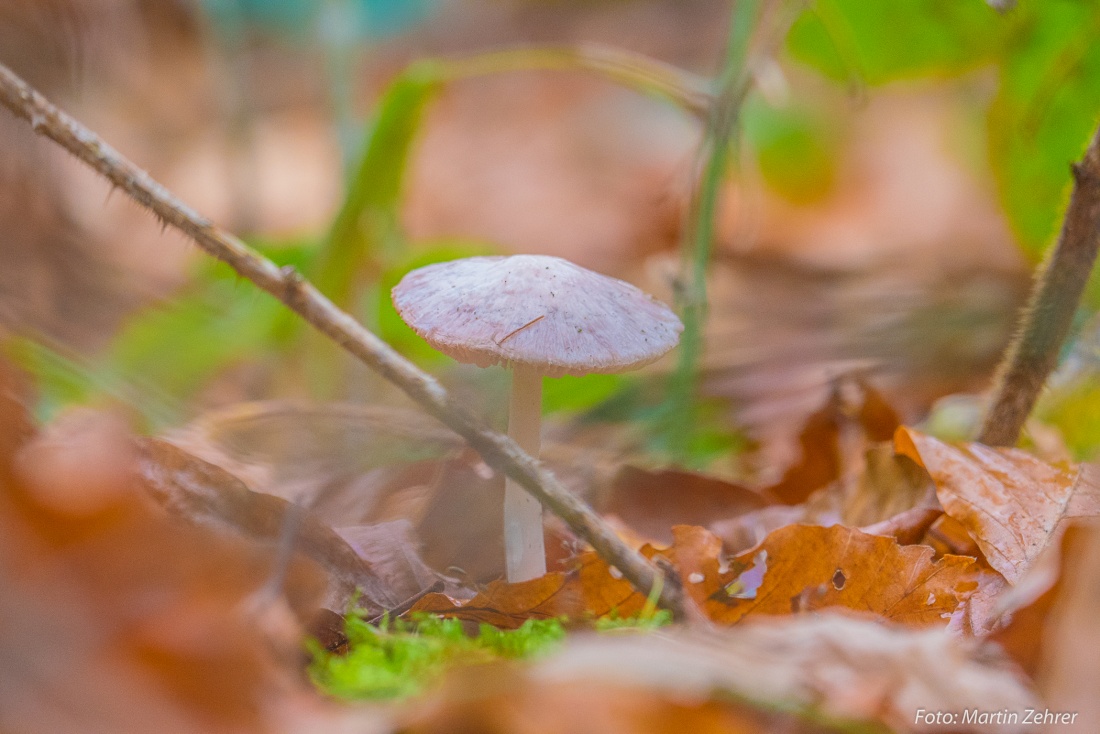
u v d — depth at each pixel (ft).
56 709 1.37
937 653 1.44
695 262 1.83
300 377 1.92
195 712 1.38
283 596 1.46
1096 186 1.61
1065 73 1.86
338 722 1.40
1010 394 1.66
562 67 1.83
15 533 1.38
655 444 1.86
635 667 1.42
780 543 1.57
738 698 1.42
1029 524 1.61
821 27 1.97
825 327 2.30
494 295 1.55
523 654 1.49
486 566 1.66
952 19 1.91
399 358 1.54
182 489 1.55
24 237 2.06
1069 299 1.64
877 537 1.56
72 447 1.45
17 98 1.53
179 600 1.39
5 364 1.47
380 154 1.86
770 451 1.88
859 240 3.48
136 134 3.71
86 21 2.75
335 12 2.02
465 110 5.06
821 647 1.44
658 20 5.38
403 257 1.93
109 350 1.90
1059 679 1.46
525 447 1.60
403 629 1.53
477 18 5.68
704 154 1.83
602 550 1.51
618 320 1.55
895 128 4.07
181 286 2.17
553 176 4.14
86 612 1.38
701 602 1.57
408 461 1.75
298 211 3.52
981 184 3.30
